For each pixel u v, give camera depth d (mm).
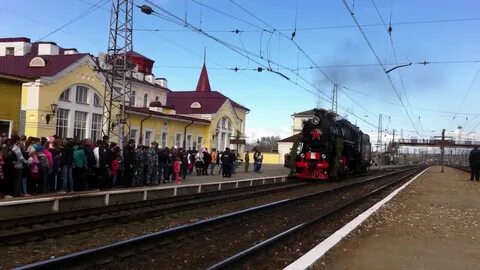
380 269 7938
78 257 8039
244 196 20781
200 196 20328
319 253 8648
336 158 33125
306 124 33250
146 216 14297
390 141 129125
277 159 71062
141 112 41938
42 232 10805
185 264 8805
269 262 8781
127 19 30656
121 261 8719
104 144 19672
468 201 19734
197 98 60688
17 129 22719
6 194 15445
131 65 32156
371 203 19406
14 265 8391
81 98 36062
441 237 11141
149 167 22391
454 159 172375
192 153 32625
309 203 19328
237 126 62938
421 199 20188
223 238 11391
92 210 14195
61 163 17359
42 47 44375
